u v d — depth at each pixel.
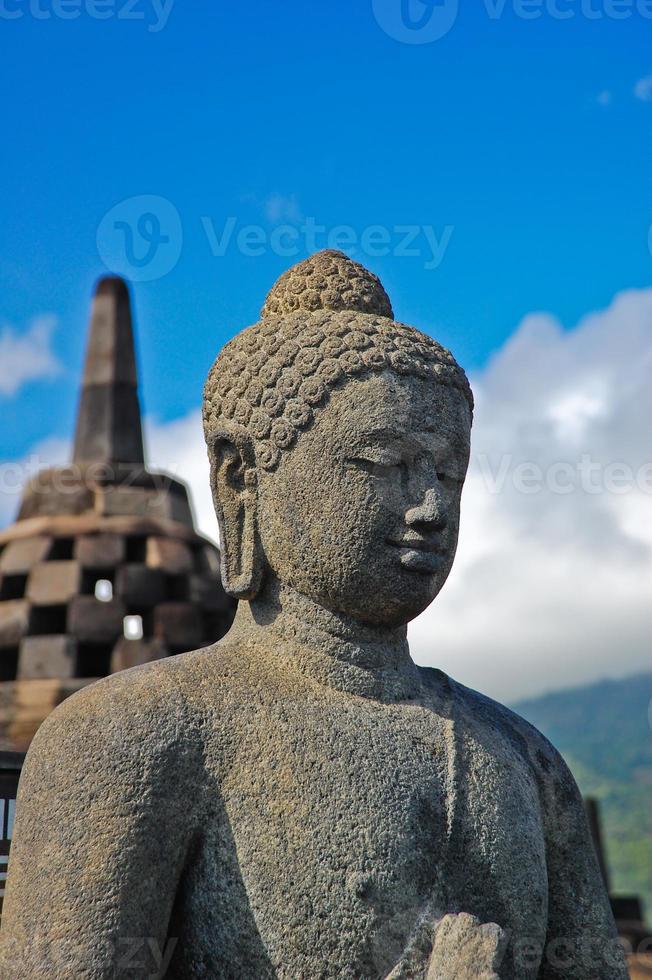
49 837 2.78
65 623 10.09
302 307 3.35
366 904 2.79
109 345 11.35
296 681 3.08
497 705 3.43
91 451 10.94
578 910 3.27
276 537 3.18
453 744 3.07
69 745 2.85
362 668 3.14
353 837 2.84
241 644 3.20
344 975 2.76
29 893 2.75
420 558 3.09
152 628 9.95
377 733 3.01
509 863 3.01
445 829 2.96
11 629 9.79
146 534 10.30
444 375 3.24
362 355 3.15
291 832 2.83
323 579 3.11
